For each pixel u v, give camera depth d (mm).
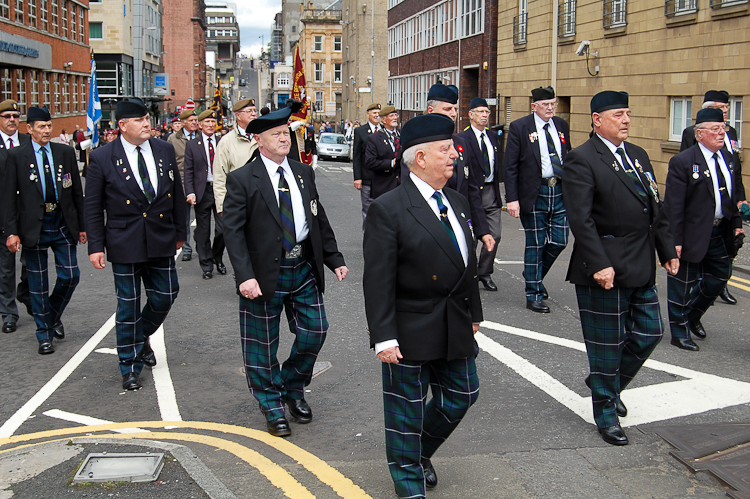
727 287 9406
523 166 8055
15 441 4824
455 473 4262
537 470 4289
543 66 24344
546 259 8320
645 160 4988
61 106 41281
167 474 4105
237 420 5254
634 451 4555
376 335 3660
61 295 7121
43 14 37656
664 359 6418
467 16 32938
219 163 8742
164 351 6941
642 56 18484
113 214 5867
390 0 50156
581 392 5660
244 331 4953
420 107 42344
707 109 6664
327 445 4738
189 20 100312
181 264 11484
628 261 4672
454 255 3727
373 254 3715
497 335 7184
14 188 6801
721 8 15250
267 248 4793
